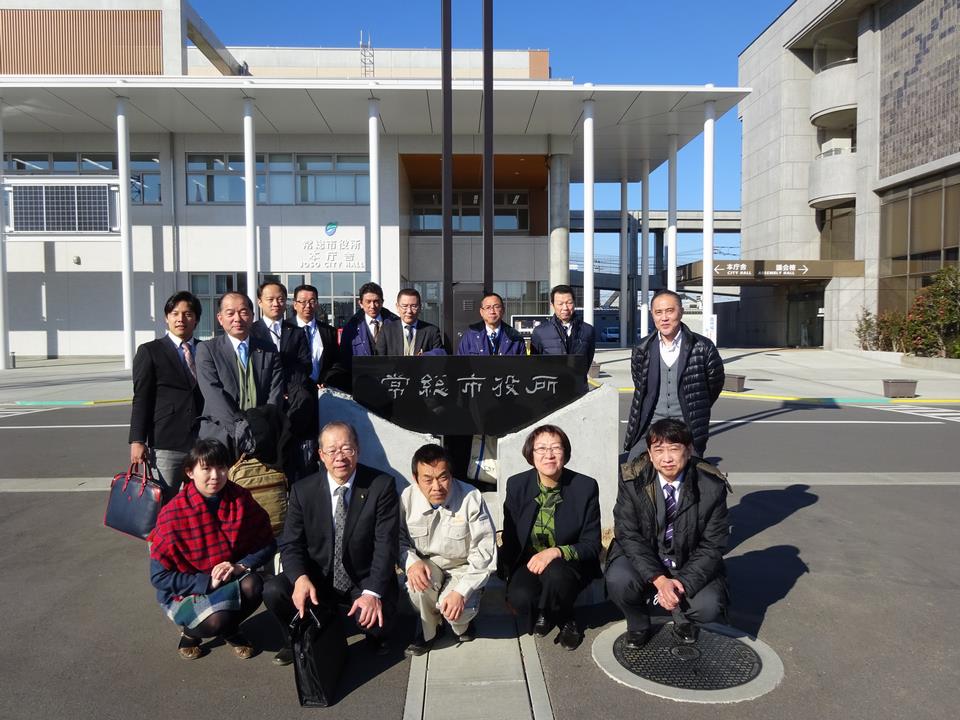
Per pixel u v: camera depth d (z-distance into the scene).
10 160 22.75
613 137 23.92
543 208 27.94
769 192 30.91
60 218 20.05
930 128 23.30
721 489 3.47
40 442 9.41
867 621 3.76
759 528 5.49
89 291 23.03
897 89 24.92
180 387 4.34
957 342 20.06
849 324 26.59
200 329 22.98
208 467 3.30
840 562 4.69
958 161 21.97
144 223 22.78
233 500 3.46
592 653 3.39
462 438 5.10
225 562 3.36
